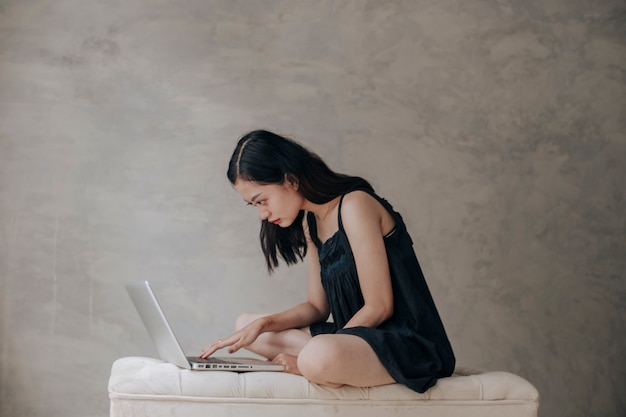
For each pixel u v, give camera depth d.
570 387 4.10
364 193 2.55
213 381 2.18
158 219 3.95
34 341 3.85
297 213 2.60
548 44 4.24
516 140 4.17
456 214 4.10
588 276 4.16
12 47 3.94
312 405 2.22
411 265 2.59
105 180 3.93
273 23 4.07
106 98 3.96
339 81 4.08
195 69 4.02
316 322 2.84
